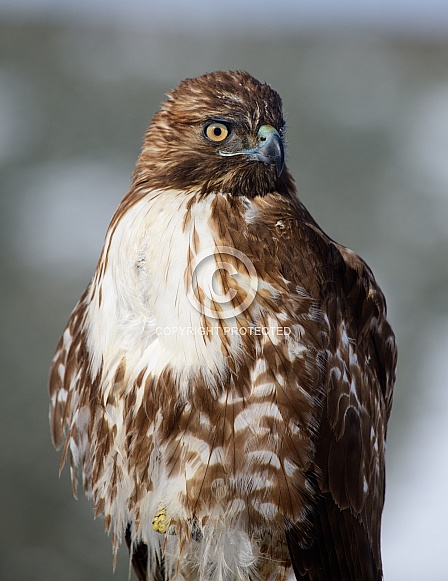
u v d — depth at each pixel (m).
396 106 41.31
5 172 33.94
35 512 19.66
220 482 7.97
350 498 8.50
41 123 38.16
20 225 30.38
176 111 8.52
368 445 8.79
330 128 37.72
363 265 9.10
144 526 8.52
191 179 8.38
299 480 8.02
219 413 7.90
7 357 22.91
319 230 8.91
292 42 48.88
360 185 32.91
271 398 7.87
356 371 8.62
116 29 48.94
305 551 8.25
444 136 38.25
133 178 8.75
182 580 8.62
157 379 8.00
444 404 23.08
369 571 8.73
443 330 25.73
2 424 20.81
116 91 41.97
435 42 48.59
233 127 8.34
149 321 8.10
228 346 7.84
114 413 8.35
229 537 8.12
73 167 34.66
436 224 30.78
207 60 47.25
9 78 42.56
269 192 8.53
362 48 48.22
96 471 8.87
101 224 30.91
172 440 8.04
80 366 9.09
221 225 8.09
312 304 8.13
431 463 21.69
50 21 49.00
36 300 26.11
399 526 20.67
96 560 19.08
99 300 8.42
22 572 18.64
